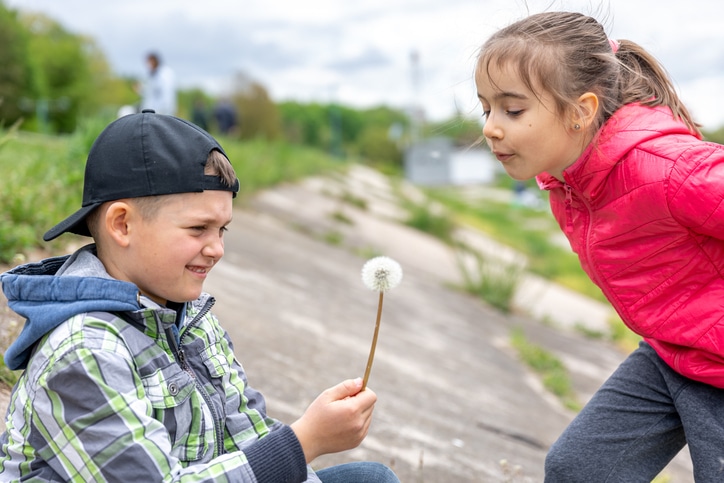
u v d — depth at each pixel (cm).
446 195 2814
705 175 188
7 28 3334
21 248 399
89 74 4788
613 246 210
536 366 623
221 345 187
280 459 156
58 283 154
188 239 158
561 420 493
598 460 216
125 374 149
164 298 168
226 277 554
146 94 1174
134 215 157
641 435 216
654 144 198
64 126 4600
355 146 7175
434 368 513
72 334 149
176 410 158
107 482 144
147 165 155
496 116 208
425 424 385
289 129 5284
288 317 509
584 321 923
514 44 200
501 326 771
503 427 426
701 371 203
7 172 511
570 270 1308
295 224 971
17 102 3338
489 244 1410
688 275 202
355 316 588
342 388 175
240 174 1028
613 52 213
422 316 683
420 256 1060
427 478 316
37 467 151
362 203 1296
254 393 191
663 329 207
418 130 4297
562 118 202
